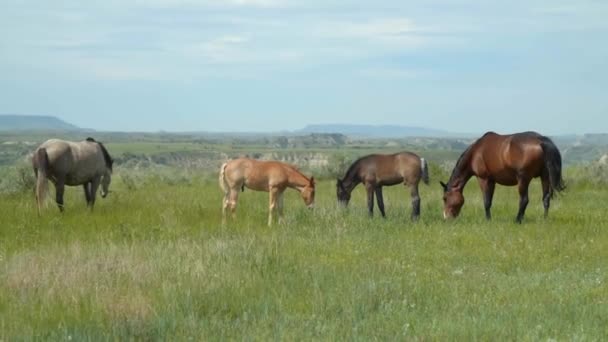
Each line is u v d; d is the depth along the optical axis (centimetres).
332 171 3309
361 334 744
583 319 785
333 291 934
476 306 853
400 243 1326
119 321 791
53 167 1734
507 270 1103
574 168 2928
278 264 1099
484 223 1559
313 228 1504
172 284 944
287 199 2175
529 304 857
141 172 3422
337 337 734
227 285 948
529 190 2422
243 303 875
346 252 1230
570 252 1223
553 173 1537
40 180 1697
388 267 1095
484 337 722
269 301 880
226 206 1689
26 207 1817
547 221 1563
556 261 1154
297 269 1070
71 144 1788
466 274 1056
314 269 1062
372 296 888
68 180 1794
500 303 877
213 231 1480
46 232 1448
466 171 1662
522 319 785
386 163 1678
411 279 1004
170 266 1045
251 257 1126
